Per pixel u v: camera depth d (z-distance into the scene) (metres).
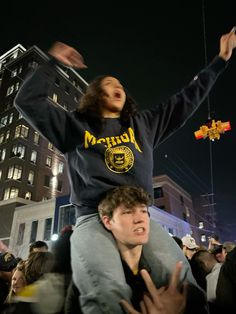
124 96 1.97
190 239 4.56
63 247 1.74
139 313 1.24
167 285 1.40
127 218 1.45
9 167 32.88
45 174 35.16
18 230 24.70
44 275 1.69
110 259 1.36
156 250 1.51
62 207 19.53
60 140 1.85
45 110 1.81
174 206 32.91
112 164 1.69
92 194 1.63
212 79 2.27
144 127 1.97
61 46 1.92
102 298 1.25
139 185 1.70
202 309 1.38
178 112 2.11
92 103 1.88
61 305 1.54
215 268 2.13
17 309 1.55
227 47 2.33
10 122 36.19
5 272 3.43
